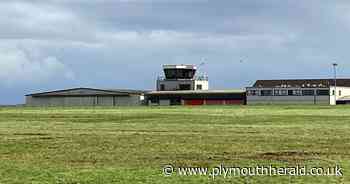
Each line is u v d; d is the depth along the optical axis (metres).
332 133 56.28
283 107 153.50
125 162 33.94
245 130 61.00
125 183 27.22
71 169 31.06
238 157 36.34
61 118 93.00
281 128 64.19
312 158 35.53
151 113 111.75
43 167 31.86
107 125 71.75
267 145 44.09
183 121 81.31
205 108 149.75
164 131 59.78
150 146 43.28
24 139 50.00
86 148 42.00
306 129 62.44
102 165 32.66
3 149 41.53
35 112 122.44
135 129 63.41
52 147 42.91
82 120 86.06
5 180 27.89
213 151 39.81
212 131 59.53
